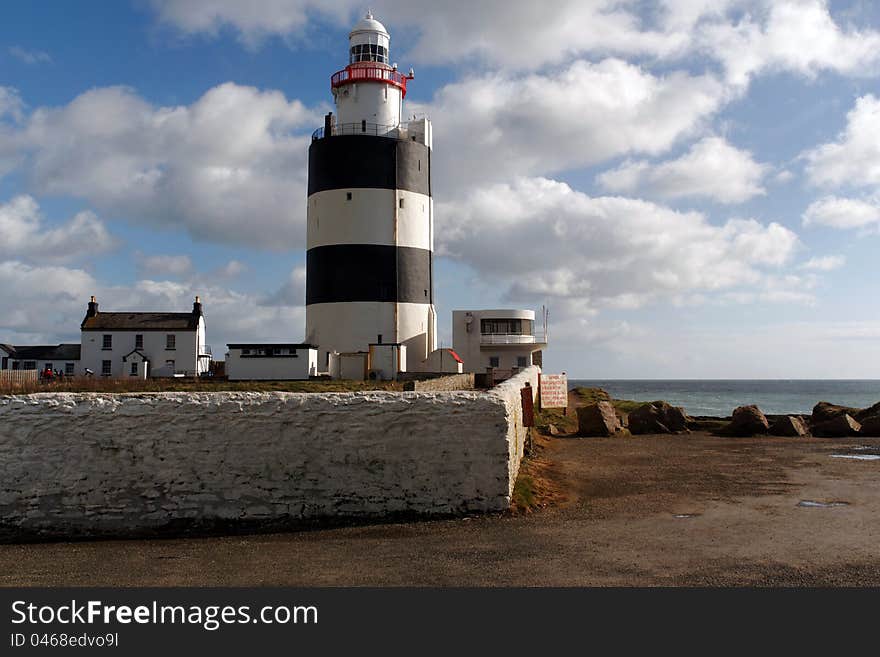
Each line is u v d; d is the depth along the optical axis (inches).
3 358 2468.0
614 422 968.9
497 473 441.1
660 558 330.6
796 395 5620.1
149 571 336.2
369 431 444.8
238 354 1653.5
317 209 1868.8
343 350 1793.8
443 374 1691.7
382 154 1849.2
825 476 590.9
